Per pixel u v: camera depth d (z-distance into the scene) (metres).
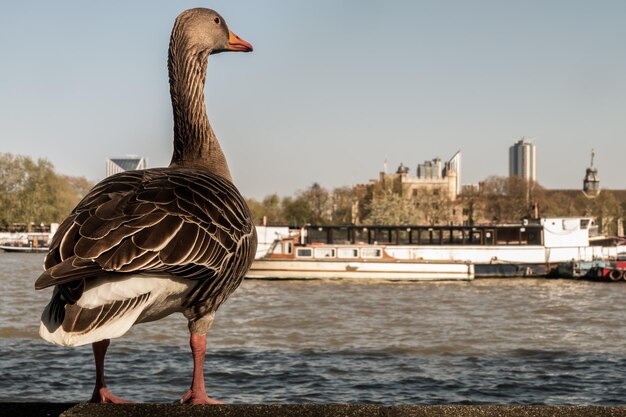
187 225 4.90
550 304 48.28
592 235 94.69
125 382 22.47
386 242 81.88
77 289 4.38
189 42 6.90
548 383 23.42
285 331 34.59
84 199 5.03
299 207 153.88
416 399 21.36
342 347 30.02
